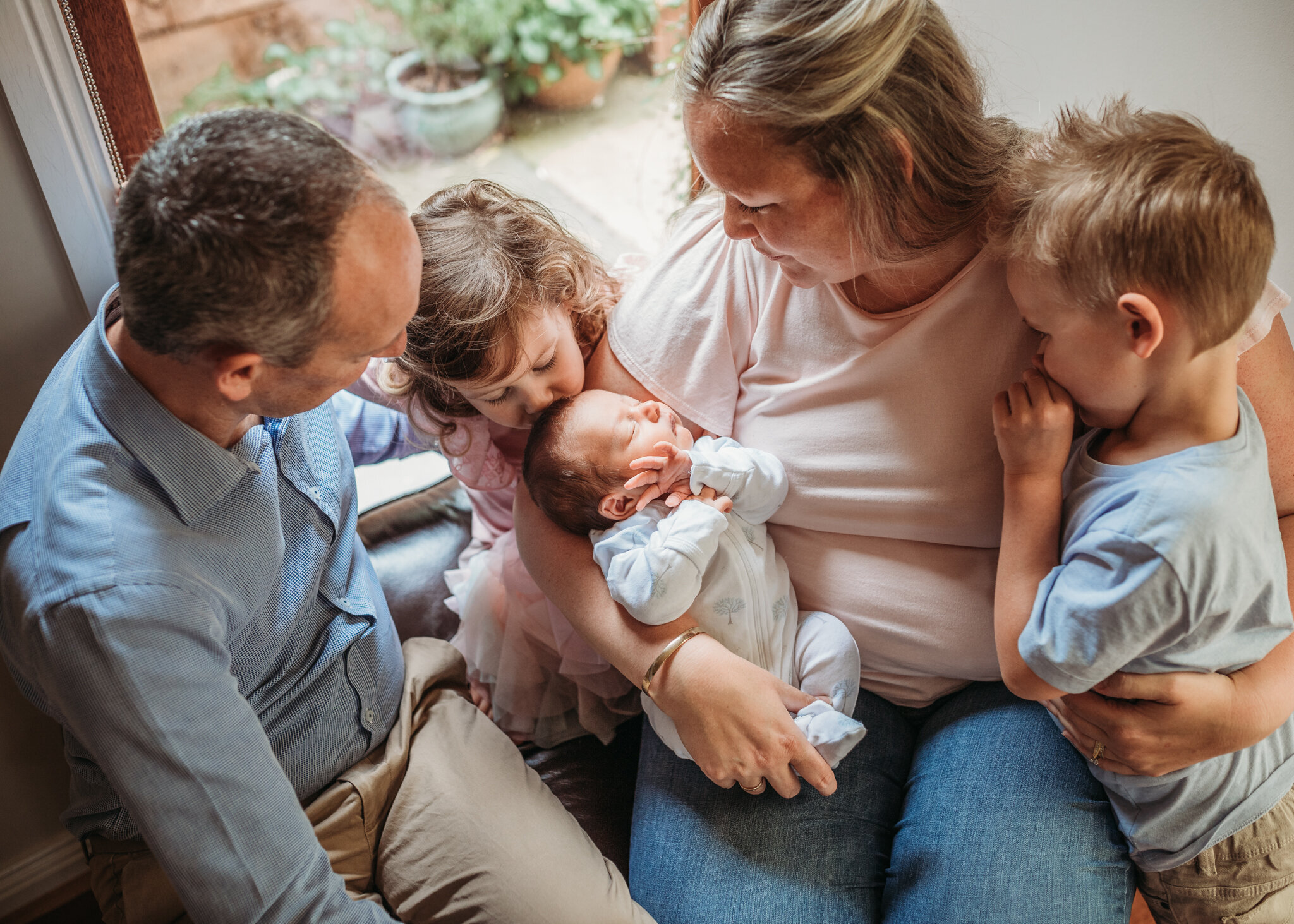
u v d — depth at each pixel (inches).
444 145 114.5
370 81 114.7
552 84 116.1
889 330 44.4
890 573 47.6
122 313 40.6
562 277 48.2
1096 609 36.9
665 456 46.6
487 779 49.4
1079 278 35.4
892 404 45.1
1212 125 52.6
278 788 39.7
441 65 115.3
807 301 46.5
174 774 36.9
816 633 47.8
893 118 37.1
